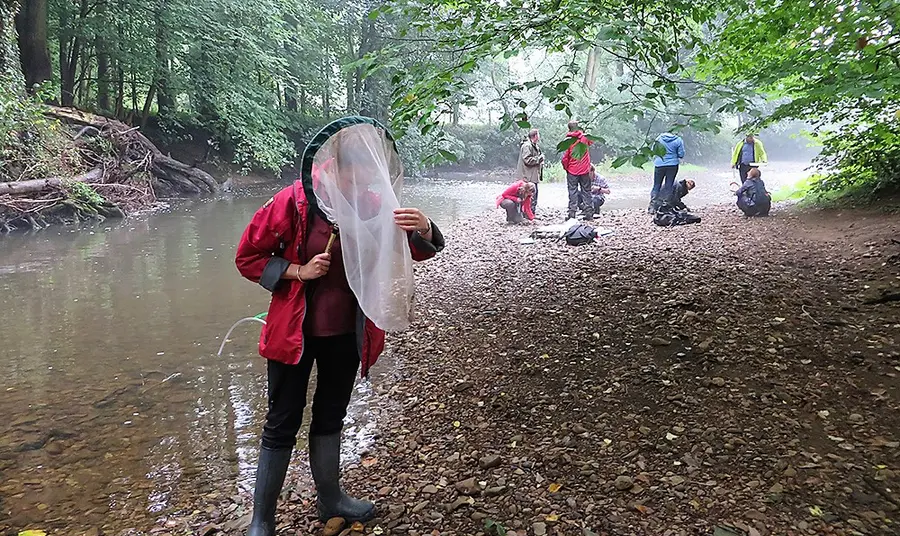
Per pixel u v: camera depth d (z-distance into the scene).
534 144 13.02
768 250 8.33
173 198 18.83
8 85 13.58
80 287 8.24
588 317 6.00
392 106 5.48
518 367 4.97
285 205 2.75
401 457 3.75
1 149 13.33
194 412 4.60
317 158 2.68
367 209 2.76
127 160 17.45
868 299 5.60
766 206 11.34
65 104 20.47
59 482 3.66
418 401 4.57
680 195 11.68
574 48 4.91
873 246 7.57
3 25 14.27
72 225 13.66
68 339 6.20
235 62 21.28
